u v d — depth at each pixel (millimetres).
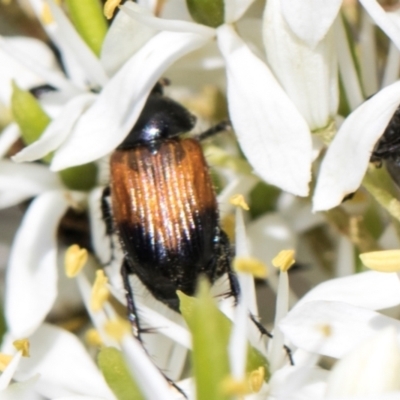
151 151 55
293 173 49
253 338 50
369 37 54
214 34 52
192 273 53
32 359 53
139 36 52
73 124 52
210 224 54
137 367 48
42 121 54
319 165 53
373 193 50
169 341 53
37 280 55
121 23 51
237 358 46
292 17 48
